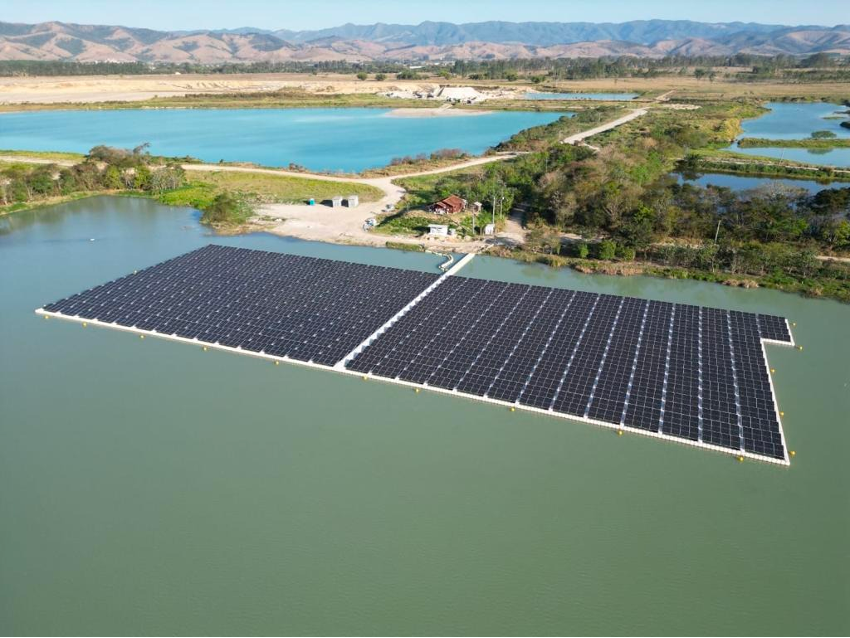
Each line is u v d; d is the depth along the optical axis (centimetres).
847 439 4500
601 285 7669
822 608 3222
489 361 5400
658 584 3366
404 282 7175
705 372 5159
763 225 8569
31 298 7300
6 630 3144
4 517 3853
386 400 5003
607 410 4691
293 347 5781
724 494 3975
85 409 4962
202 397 5112
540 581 3391
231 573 3456
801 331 6225
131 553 3588
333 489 4053
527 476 4138
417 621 3184
